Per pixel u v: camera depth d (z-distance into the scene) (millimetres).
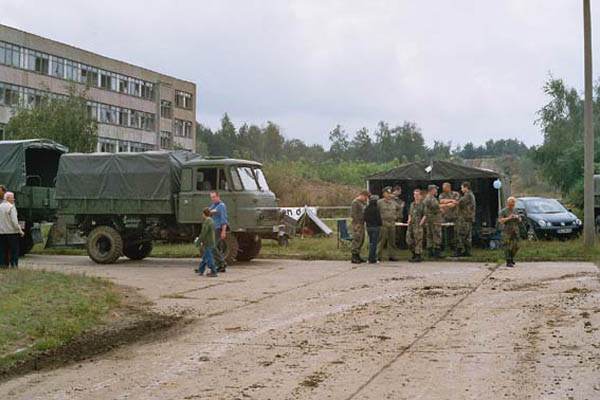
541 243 22984
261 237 19859
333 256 20969
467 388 6832
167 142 86000
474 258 19469
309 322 10570
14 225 16531
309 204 46062
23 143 21797
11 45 60000
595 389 6691
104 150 73750
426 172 22375
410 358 8148
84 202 20297
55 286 13312
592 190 20438
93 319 10781
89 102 71000
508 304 11703
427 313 11078
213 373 7711
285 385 7125
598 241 23266
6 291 12492
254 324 10531
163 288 14422
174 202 19578
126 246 21094
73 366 8227
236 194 18906
